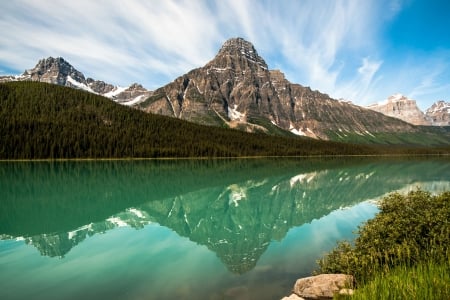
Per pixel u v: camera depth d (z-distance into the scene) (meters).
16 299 15.88
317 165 130.50
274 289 16.42
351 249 16.67
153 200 47.72
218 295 15.85
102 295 16.19
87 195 51.09
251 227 32.38
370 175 86.88
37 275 18.89
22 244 25.27
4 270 19.72
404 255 13.49
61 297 16.05
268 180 74.38
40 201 45.53
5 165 113.12
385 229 15.94
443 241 13.90
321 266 17.38
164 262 21.09
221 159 174.62
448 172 96.00
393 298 9.74
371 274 13.76
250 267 20.02
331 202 46.69
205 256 22.41
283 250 23.67
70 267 20.20
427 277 10.52
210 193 55.28
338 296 11.43
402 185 65.38
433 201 17.42
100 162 135.25
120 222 33.44
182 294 16.05
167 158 170.88
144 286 17.17
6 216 35.72
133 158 161.88
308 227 31.72
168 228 31.41
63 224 32.12
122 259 21.69
